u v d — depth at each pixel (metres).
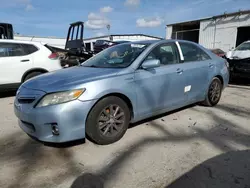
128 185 2.17
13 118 4.14
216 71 4.54
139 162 2.57
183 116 4.11
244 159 2.59
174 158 2.64
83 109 2.67
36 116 2.61
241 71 6.93
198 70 4.13
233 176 2.28
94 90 2.74
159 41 3.74
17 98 2.99
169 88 3.62
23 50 5.75
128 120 3.18
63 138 2.61
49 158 2.68
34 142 3.11
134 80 3.13
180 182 2.20
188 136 3.26
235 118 4.01
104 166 2.50
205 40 22.06
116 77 2.98
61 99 2.58
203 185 2.14
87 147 2.93
